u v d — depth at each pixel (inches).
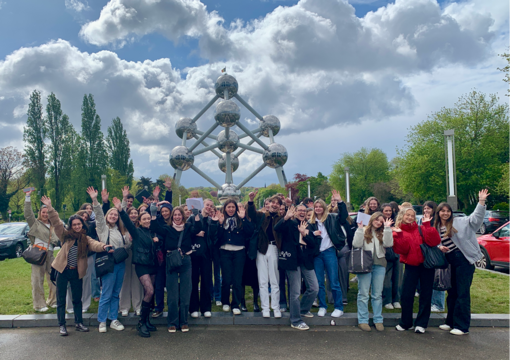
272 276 229.5
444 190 1263.5
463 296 204.5
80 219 217.2
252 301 279.9
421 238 206.1
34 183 1675.7
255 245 232.7
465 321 204.5
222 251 239.1
